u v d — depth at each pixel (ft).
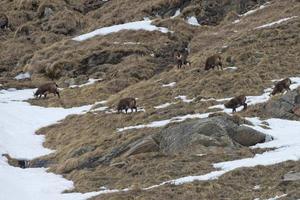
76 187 118.52
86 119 184.14
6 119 192.03
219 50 242.58
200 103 172.35
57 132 179.22
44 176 135.13
